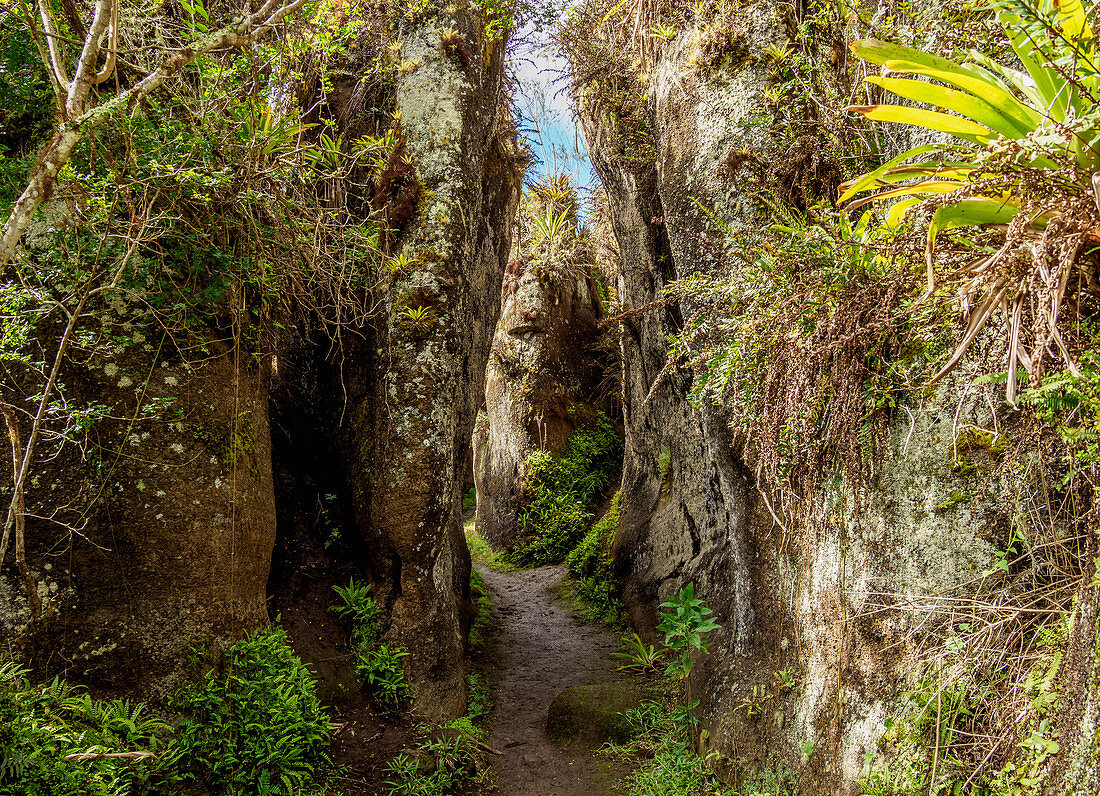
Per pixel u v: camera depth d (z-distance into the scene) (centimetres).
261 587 415
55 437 323
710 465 578
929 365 232
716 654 441
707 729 402
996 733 199
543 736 502
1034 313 154
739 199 376
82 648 323
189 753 330
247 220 367
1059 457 196
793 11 392
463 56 564
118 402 344
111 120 292
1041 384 172
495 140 651
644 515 805
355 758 409
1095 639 162
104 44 297
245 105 337
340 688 445
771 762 324
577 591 870
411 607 490
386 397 510
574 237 1310
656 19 489
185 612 355
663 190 451
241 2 404
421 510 496
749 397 286
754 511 386
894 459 255
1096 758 154
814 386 254
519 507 1134
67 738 259
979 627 214
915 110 186
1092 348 169
